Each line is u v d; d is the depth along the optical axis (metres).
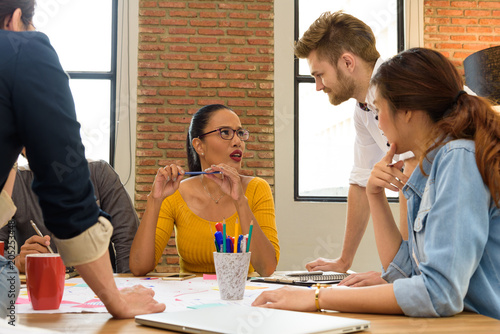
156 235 1.79
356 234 1.97
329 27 2.01
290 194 4.66
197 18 4.75
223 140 2.01
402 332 0.74
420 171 1.05
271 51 4.78
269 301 0.95
